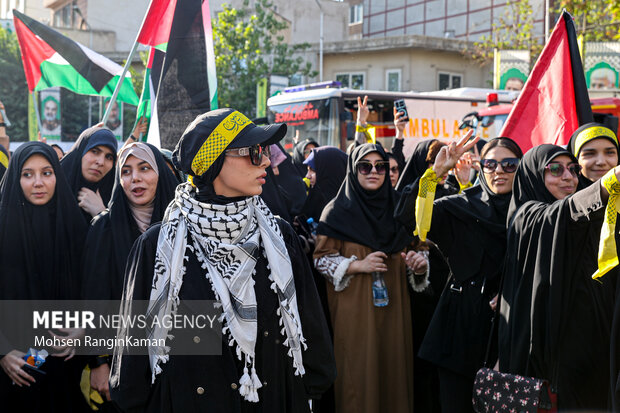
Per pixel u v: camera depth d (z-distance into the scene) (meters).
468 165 4.60
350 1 37.34
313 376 2.52
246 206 2.35
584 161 3.57
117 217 3.29
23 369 3.20
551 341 2.90
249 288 2.29
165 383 2.25
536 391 2.89
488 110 12.54
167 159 4.16
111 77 5.81
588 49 13.80
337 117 12.30
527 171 3.36
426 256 4.12
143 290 2.31
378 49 23.48
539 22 25.59
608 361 2.93
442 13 29.72
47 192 3.38
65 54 5.70
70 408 3.37
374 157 4.06
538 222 3.03
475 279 3.59
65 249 3.41
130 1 27.64
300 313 2.47
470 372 3.54
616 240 2.92
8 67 20.75
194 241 2.32
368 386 3.82
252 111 20.41
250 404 2.32
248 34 20.28
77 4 28.62
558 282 2.89
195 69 4.74
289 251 2.47
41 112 20.62
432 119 13.13
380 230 4.03
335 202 4.18
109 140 3.94
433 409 4.18
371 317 3.90
